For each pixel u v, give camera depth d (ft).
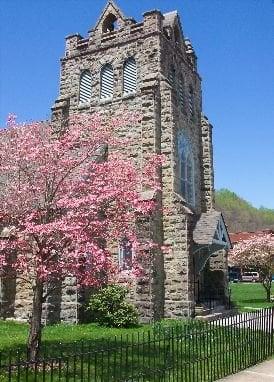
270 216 581.94
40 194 44.45
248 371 41.29
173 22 100.63
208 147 105.29
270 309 51.62
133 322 67.31
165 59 93.15
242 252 134.21
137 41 93.71
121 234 44.98
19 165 44.60
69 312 70.64
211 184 103.19
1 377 31.89
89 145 50.08
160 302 76.13
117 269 44.24
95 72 98.07
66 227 38.32
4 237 42.75
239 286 211.82
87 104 97.09
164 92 86.58
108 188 43.75
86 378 34.63
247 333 45.44
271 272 129.90
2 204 43.75
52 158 45.29
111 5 100.17
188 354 38.27
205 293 97.35
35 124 50.26
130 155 85.35
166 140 84.23
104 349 30.94
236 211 585.22
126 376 32.99
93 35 100.68
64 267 39.81
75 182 44.80
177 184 84.53
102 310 67.77
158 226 77.97
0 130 47.93
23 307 76.23
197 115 107.14
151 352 44.75
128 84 93.30
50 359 26.76
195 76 110.42
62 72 103.09
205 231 84.99
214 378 37.99
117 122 64.28
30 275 42.32
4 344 49.93
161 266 77.92
